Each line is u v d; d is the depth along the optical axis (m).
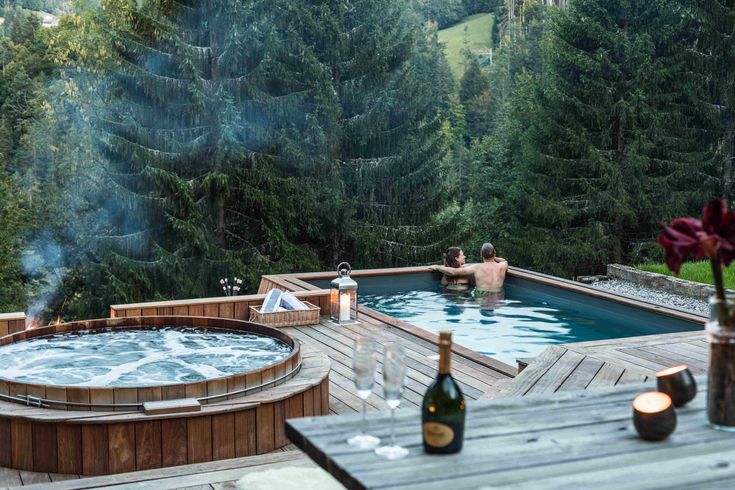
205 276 14.95
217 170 14.76
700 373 4.37
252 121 15.48
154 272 14.67
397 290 9.27
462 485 1.60
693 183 17.77
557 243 17.61
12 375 4.54
